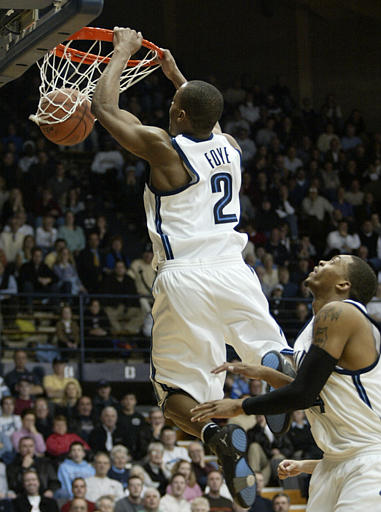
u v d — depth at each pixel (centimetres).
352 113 2112
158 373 370
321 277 359
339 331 334
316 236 1730
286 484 1159
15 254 1382
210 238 363
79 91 411
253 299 367
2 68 403
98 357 1390
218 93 372
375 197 1956
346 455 343
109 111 363
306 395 330
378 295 1541
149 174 372
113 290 1368
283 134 1989
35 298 1347
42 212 1517
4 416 1085
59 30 354
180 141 364
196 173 363
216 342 365
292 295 1476
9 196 1518
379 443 339
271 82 2305
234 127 1927
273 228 1648
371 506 329
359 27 2267
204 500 974
